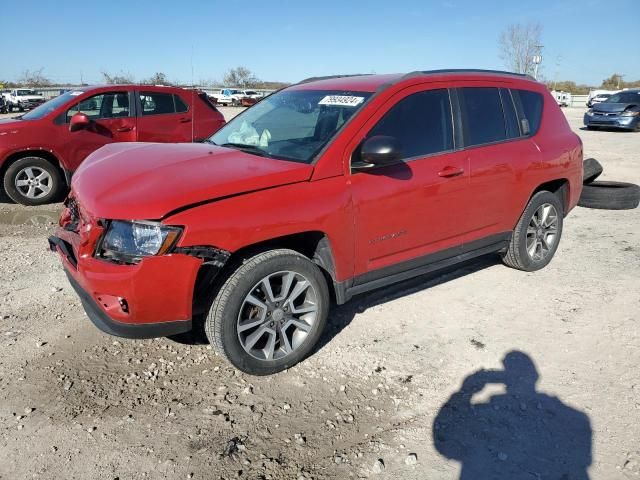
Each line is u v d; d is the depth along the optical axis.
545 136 4.96
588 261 5.54
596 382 3.38
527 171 4.68
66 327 3.99
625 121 19.36
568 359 3.64
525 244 4.97
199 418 3.01
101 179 3.33
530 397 3.22
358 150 3.57
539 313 4.32
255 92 42.53
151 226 2.89
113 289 2.91
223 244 3.01
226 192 3.07
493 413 3.07
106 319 3.05
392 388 3.30
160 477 2.58
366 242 3.64
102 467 2.63
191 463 2.67
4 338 3.81
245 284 3.15
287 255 3.29
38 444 2.79
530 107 4.93
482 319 4.21
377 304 4.45
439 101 4.14
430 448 2.79
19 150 7.54
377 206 3.62
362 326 4.07
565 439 2.87
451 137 4.16
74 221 3.59
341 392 3.25
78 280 3.22
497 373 3.47
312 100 4.12
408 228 3.87
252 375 3.40
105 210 2.98
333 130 3.63
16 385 3.28
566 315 4.29
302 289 3.40
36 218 7.16
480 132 4.41
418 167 3.87
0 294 4.54
